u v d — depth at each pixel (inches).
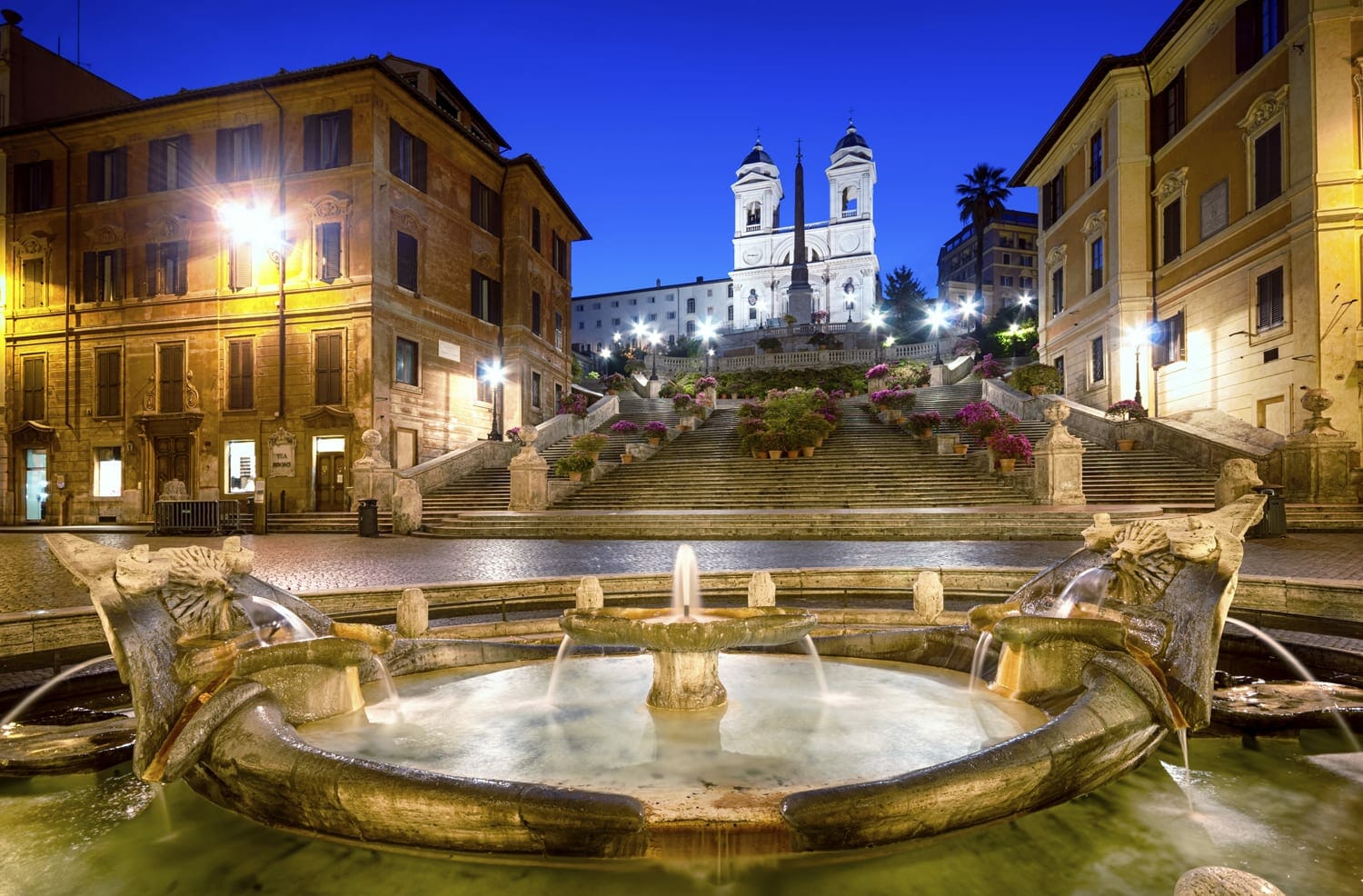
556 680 215.3
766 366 2183.8
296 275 1059.9
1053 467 711.7
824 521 648.4
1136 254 1070.4
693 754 149.6
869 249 3646.7
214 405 1079.6
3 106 1187.9
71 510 1143.0
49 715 190.5
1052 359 1334.9
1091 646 172.7
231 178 1090.1
